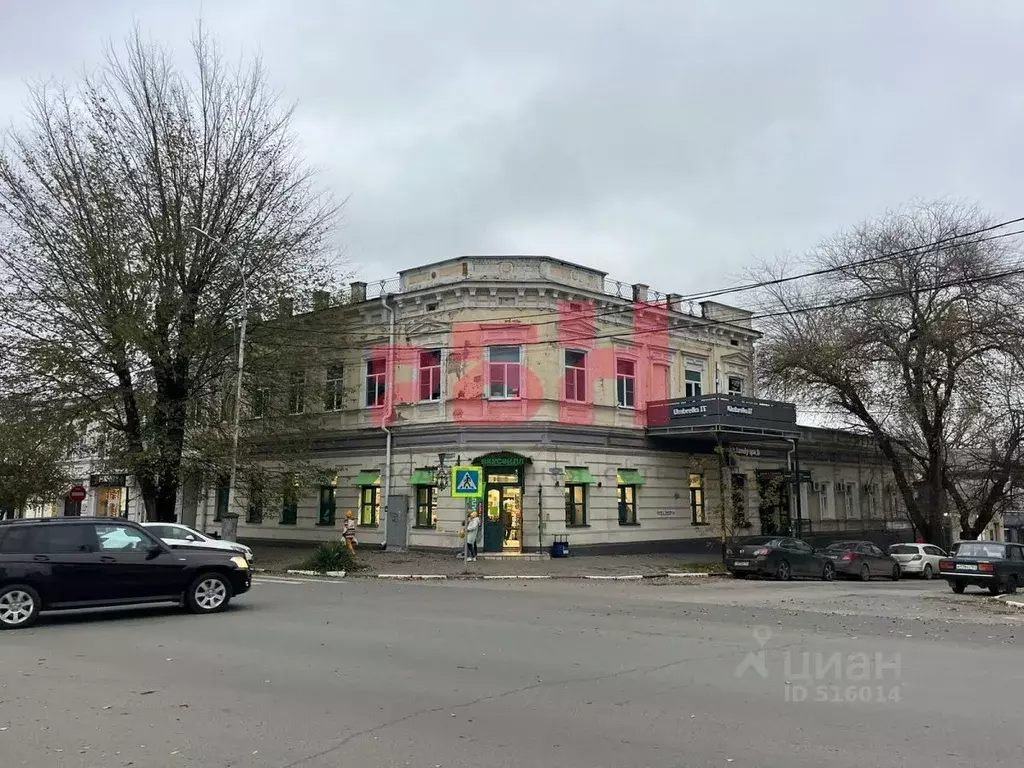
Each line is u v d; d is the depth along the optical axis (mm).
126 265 23562
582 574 22453
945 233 29000
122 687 7398
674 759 5328
